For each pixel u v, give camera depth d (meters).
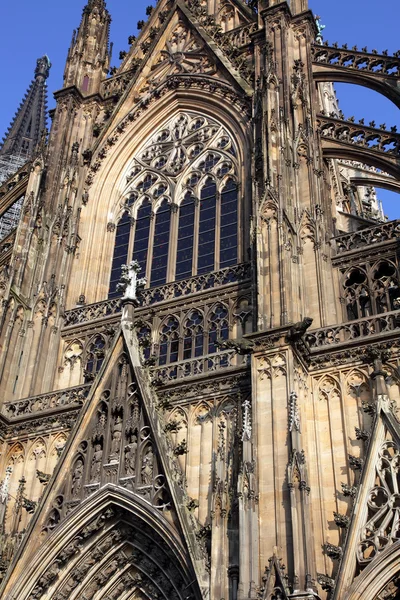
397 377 39.22
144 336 51.28
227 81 62.66
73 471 43.84
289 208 48.16
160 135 65.19
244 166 57.53
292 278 44.66
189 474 41.94
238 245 53.91
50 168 63.03
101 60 72.25
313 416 39.88
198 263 55.56
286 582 32.91
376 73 54.78
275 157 50.03
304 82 55.56
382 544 34.12
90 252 60.03
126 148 65.25
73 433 44.75
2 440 49.09
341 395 40.00
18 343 53.47
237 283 50.41
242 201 55.88
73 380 52.66
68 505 42.50
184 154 62.44
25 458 48.16
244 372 43.75
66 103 67.75
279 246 45.06
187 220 58.66
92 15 75.38
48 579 41.16
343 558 33.62
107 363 46.62
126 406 44.59
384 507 34.84
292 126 52.81
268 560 33.81
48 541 41.44
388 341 40.34
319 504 36.84
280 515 34.97
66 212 60.47
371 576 33.00
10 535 43.84
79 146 65.06
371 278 45.88
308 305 45.09
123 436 43.47
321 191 51.00
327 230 49.06
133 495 40.66
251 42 63.19
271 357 40.31
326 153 53.56
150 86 67.25
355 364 40.59
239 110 60.53
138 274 57.53
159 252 58.19
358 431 37.94
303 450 38.03
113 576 41.88
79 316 55.66
